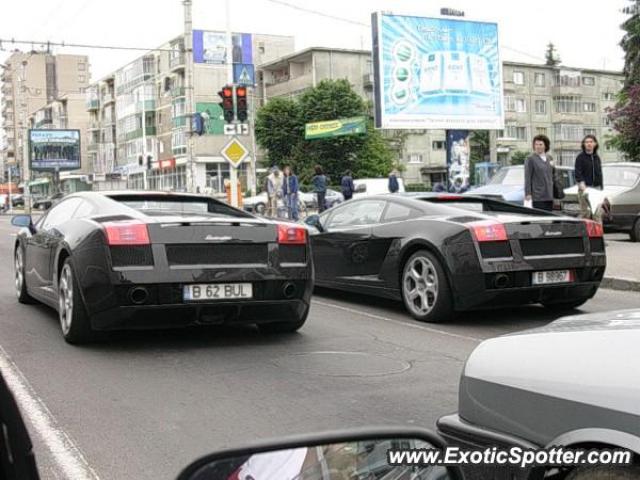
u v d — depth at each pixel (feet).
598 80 269.44
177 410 15.42
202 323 20.62
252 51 234.17
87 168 353.72
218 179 232.73
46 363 19.26
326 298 30.78
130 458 12.80
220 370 18.67
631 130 94.02
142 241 19.74
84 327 20.89
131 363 19.34
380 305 28.94
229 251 20.58
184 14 100.37
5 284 35.40
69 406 15.66
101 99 313.32
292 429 14.23
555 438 8.04
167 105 250.57
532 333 9.11
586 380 7.86
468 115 84.38
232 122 71.72
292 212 78.02
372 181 134.00
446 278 24.36
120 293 19.45
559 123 261.24
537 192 37.40
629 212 51.03
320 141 189.06
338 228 29.81
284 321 22.43
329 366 19.17
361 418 14.88
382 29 79.36
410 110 81.00
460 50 83.66
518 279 23.79
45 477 11.96
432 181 236.22
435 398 16.29
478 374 9.22
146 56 260.42
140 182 272.92
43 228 26.23
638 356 7.63
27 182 241.96
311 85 221.05
